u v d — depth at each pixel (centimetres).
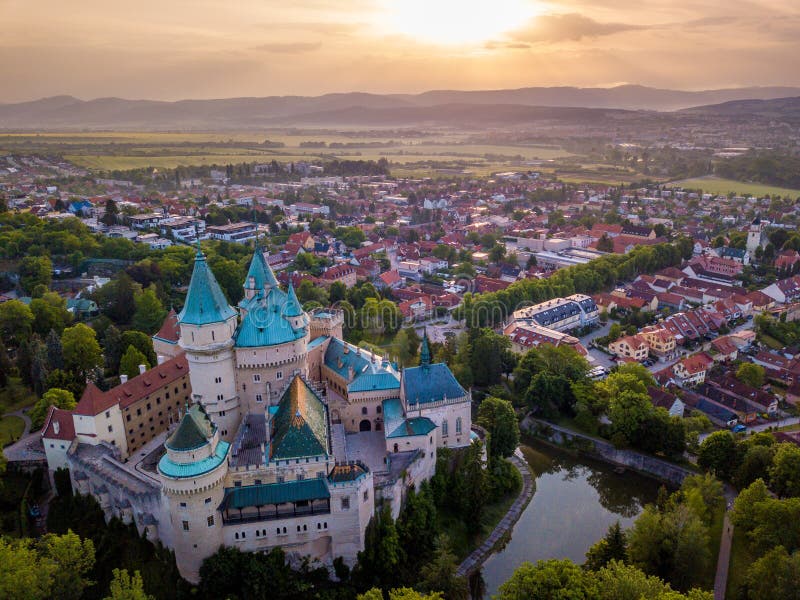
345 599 12325
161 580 12119
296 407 13212
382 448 14950
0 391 19175
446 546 13425
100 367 19675
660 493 14412
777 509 12169
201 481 11600
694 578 12375
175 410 16900
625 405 17925
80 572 11506
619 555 12762
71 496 14012
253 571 12000
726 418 18975
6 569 10375
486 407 17688
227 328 14288
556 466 18012
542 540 14675
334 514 12488
